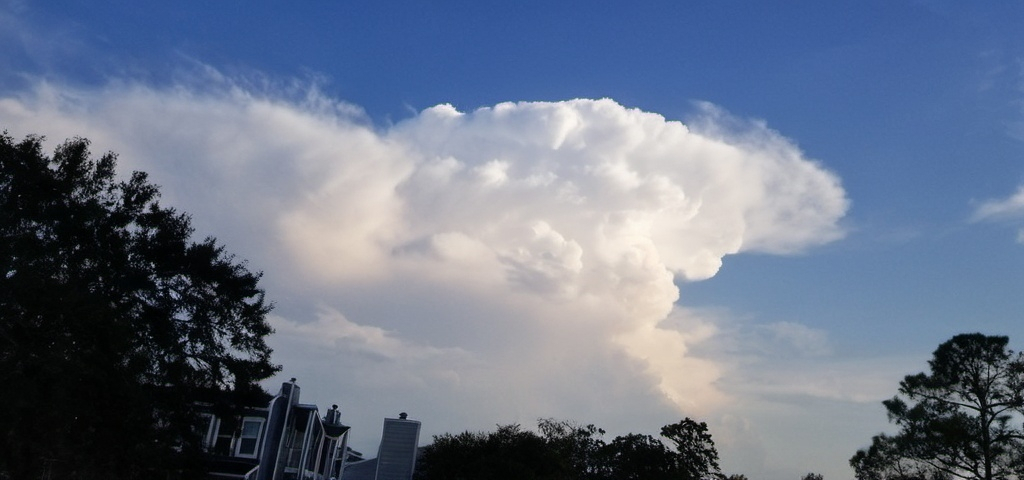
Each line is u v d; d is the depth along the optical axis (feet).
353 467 241.96
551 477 193.06
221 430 170.50
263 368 135.13
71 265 113.39
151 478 117.19
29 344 96.99
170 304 128.26
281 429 183.73
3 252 98.53
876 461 159.02
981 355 154.40
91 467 112.37
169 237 127.75
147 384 121.70
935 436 151.33
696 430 253.65
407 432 226.99
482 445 196.54
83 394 103.19
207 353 131.44
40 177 109.09
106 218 120.67
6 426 94.84
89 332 102.58
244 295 134.51
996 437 150.41
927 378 159.53
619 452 252.21
